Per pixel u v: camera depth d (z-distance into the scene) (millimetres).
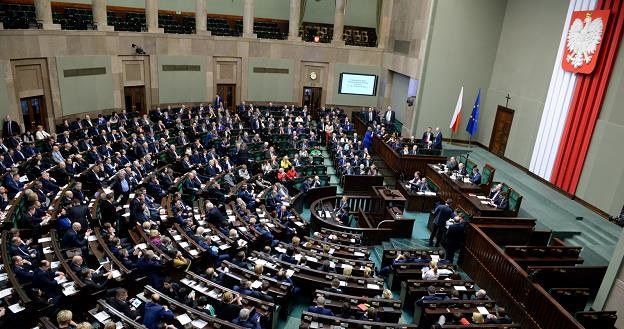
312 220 14562
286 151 20172
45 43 18266
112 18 24125
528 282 10086
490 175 15125
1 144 15305
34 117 18703
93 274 8977
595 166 14414
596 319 9195
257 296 8938
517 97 18984
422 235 14555
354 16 30219
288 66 27469
